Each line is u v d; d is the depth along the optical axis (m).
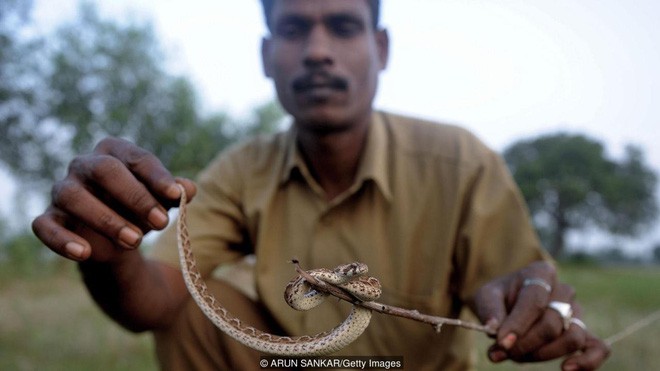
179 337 0.66
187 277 0.44
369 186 0.69
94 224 0.42
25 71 2.81
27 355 1.03
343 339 0.36
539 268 0.56
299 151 0.72
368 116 0.70
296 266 0.33
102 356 1.02
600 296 1.83
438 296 0.66
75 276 2.56
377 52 0.73
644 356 0.93
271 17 0.73
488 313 0.52
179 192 0.45
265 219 0.71
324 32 0.66
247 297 0.72
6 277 2.38
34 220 0.43
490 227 0.66
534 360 0.52
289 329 0.68
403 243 0.67
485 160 0.70
